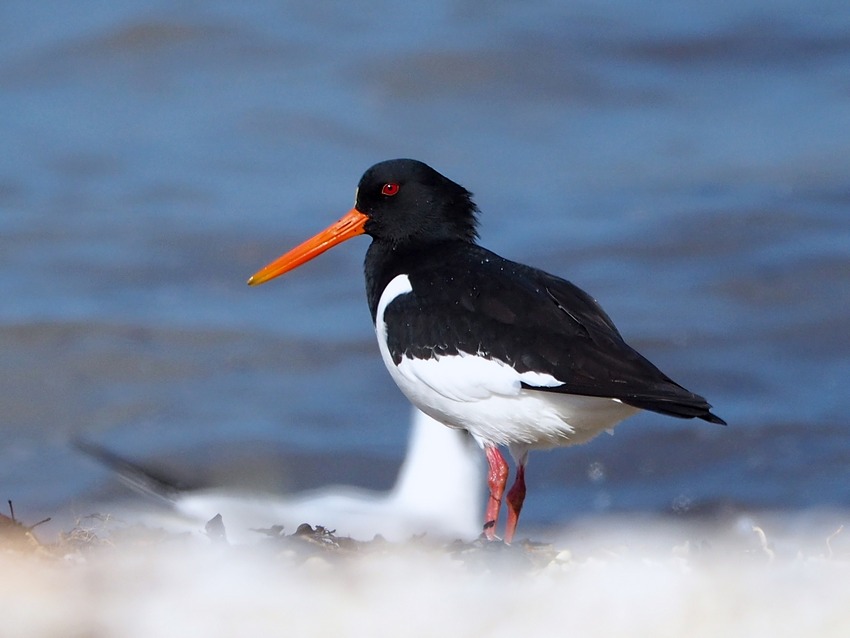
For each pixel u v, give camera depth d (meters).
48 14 27.05
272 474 14.57
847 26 26.72
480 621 6.35
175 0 27.48
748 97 25.19
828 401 16.12
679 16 27.05
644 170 22.70
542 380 8.19
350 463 14.91
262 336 17.80
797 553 8.16
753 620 6.32
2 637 5.97
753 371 16.94
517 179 22.47
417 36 26.23
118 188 21.66
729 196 21.38
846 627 6.22
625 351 8.20
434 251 9.35
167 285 19.12
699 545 8.52
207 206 21.23
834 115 24.33
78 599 6.47
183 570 7.02
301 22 26.64
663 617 6.38
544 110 24.98
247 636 6.14
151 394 16.52
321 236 9.88
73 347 17.39
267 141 23.53
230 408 16.19
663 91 25.45
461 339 8.51
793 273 19.11
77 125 23.78
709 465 14.79
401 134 24.05
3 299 18.64
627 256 19.77
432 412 8.99
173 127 23.89
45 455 15.09
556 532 12.91
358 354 17.42
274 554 7.45
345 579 7.05
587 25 26.64
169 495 10.95
